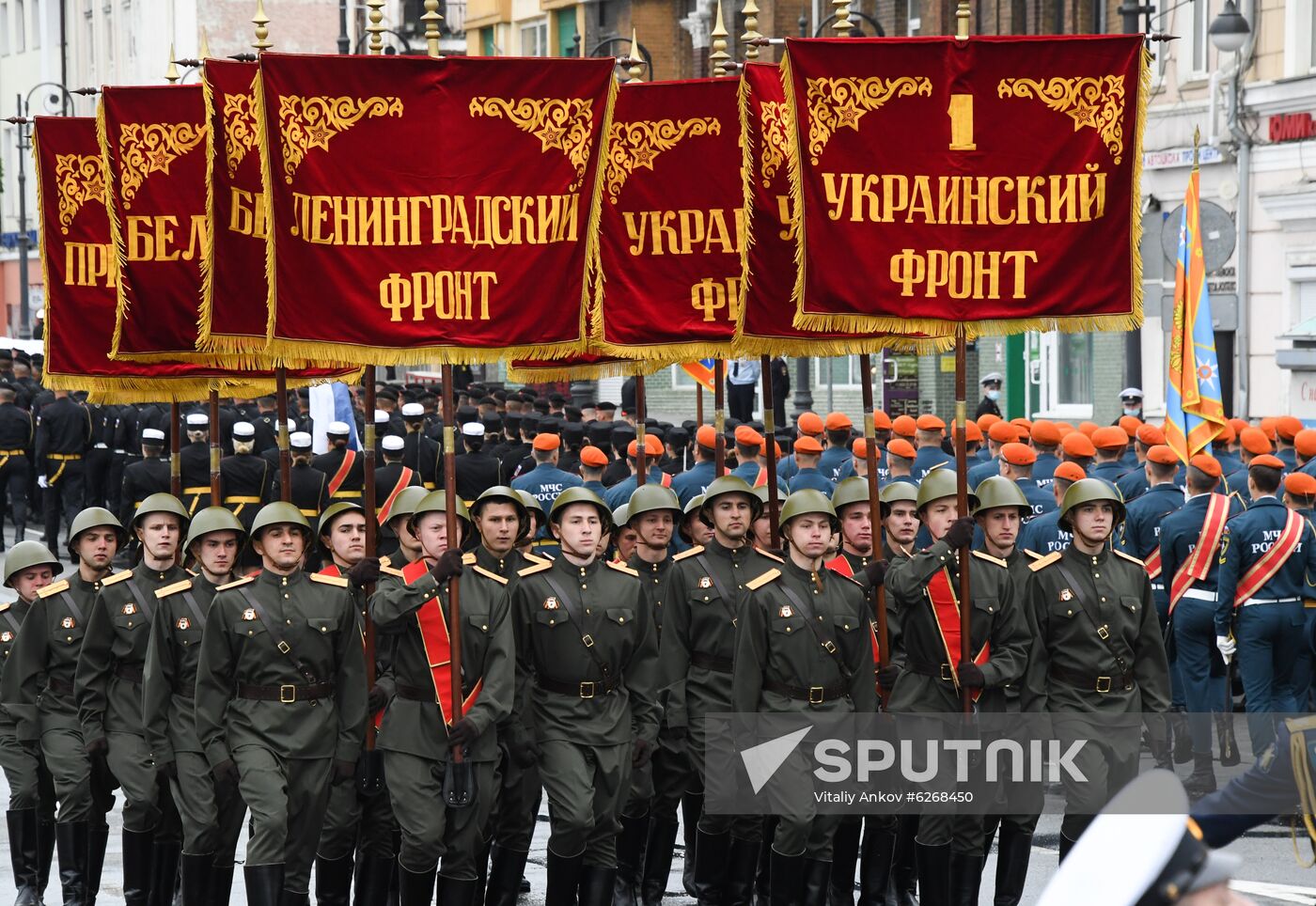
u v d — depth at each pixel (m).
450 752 16.89
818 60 18.14
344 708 17.36
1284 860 20.08
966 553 17.94
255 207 19.06
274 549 17.27
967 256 18.30
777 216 20.50
